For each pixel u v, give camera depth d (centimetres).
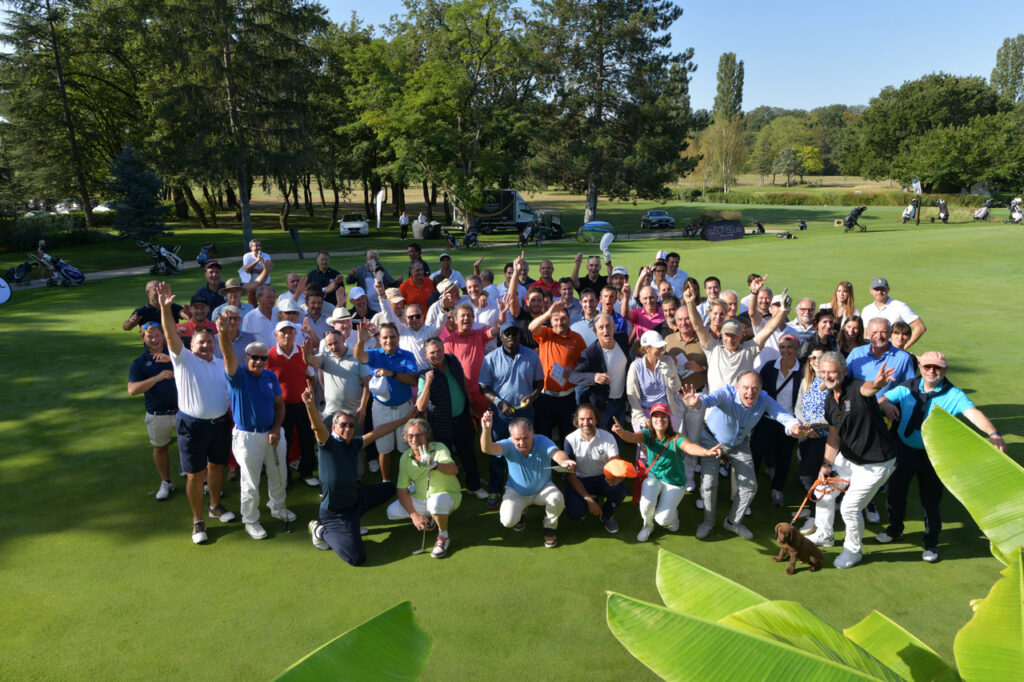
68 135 4094
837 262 2291
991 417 831
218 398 559
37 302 1772
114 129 4647
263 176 3544
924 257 2341
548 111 4797
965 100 8506
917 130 8544
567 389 700
